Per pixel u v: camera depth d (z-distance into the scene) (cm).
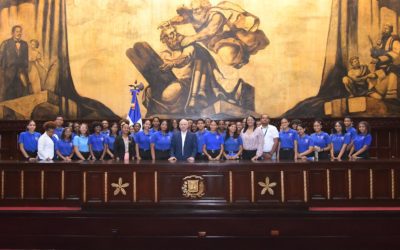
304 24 1304
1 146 1309
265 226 687
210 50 1312
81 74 1316
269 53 1307
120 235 696
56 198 734
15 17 1317
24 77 1313
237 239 688
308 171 700
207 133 962
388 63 1281
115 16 1317
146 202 704
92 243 699
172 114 1306
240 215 689
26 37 1317
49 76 1314
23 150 977
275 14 1309
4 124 1305
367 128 951
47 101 1309
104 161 773
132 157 952
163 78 1314
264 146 945
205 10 1316
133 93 1271
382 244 679
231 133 1002
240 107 1305
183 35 1316
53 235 700
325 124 1279
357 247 680
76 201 730
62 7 1320
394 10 1281
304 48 1302
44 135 906
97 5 1316
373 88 1280
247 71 1310
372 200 711
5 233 704
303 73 1299
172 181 708
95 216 700
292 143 947
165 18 1318
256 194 700
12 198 739
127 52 1316
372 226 680
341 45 1294
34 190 739
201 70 1312
